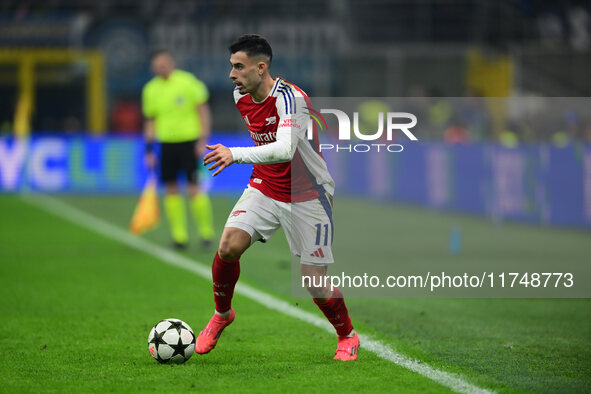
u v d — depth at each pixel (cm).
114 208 5616
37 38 7494
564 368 1712
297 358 1767
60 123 7756
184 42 7581
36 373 1634
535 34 8094
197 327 2117
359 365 1706
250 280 2861
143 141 6925
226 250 1694
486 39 7788
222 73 7475
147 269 3119
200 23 7600
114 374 1623
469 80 7225
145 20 7550
